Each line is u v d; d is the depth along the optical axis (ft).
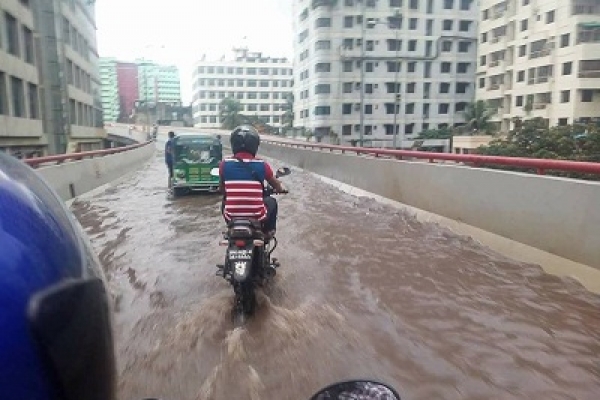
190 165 38.68
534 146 117.50
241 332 12.13
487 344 11.59
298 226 26.02
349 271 17.66
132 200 37.22
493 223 20.89
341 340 11.84
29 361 2.19
